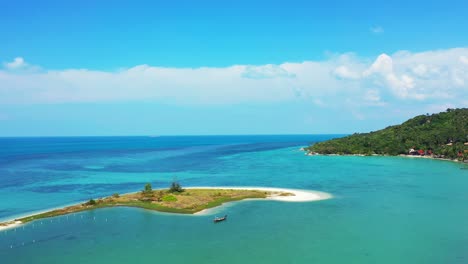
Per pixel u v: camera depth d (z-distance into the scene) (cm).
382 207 11631
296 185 15950
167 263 7350
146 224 9994
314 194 13800
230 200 12719
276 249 8038
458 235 8856
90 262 7462
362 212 10994
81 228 9688
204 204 12062
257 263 7300
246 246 8206
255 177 18600
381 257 7562
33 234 9244
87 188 15888
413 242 8400
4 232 9431
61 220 10462
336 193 13962
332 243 8356
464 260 7419
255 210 11362
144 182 17450
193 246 8262
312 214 10844
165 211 11331
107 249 8144
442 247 8106
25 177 19150
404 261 7369
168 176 19388
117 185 16650
